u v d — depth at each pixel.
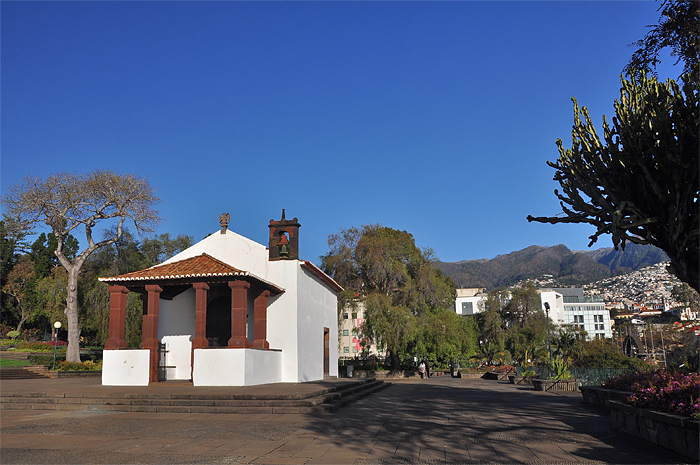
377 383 23.31
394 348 37.91
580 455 7.30
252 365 18.33
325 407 12.63
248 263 22.30
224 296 22.17
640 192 10.06
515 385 26.00
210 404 13.05
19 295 58.00
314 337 24.16
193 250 22.89
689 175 8.95
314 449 7.82
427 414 12.26
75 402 13.79
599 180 10.60
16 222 32.72
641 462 6.84
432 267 41.66
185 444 8.29
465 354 43.56
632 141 9.59
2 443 8.43
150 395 13.62
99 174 34.16
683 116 8.92
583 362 36.28
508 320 52.88
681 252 9.47
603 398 13.57
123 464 6.85
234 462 6.93
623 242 10.08
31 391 15.00
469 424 10.45
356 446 8.05
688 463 6.76
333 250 40.91
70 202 33.19
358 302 39.62
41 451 7.74
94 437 9.00
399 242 41.91
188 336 22.02
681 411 7.62
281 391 14.70
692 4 9.09
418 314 40.28
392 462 6.90
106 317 39.00
